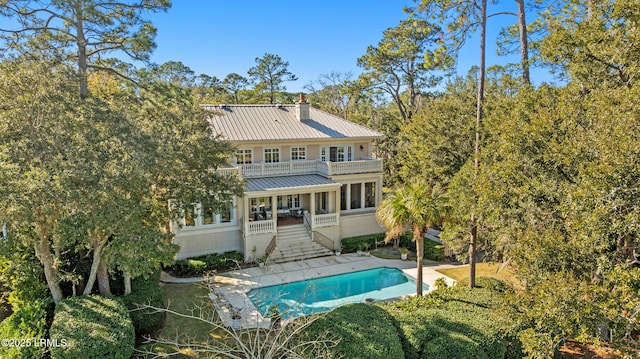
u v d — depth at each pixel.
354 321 13.28
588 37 12.66
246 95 70.69
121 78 22.17
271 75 64.50
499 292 16.88
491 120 17.22
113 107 15.30
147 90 21.00
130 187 12.90
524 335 10.54
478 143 17.45
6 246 12.06
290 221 29.28
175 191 17.81
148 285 17.17
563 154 11.69
